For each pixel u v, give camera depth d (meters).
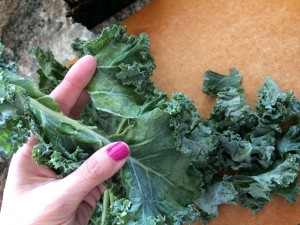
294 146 0.21
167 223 0.19
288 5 0.23
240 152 0.21
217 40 0.24
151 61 0.20
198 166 0.21
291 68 0.23
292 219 0.22
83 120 0.20
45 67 0.22
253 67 0.23
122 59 0.20
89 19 0.26
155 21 0.25
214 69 0.24
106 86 0.20
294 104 0.22
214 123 0.22
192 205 0.20
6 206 0.18
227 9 0.24
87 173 0.16
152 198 0.19
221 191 0.21
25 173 0.18
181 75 0.25
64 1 0.26
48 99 0.17
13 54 0.29
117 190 0.18
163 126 0.18
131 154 0.18
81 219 0.21
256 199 0.22
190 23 0.25
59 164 0.17
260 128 0.22
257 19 0.23
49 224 0.17
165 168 0.19
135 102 0.20
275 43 0.23
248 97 0.23
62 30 0.28
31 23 0.29
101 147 0.18
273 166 0.22
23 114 0.16
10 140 0.16
